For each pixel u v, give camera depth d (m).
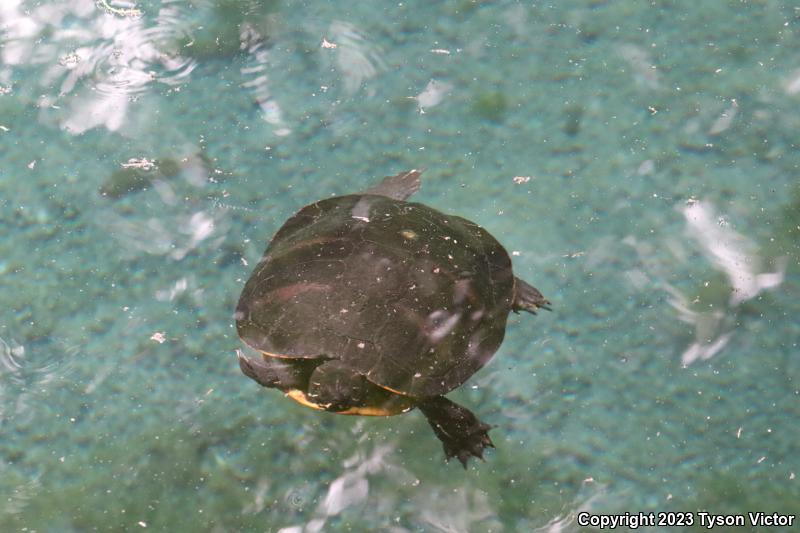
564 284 2.17
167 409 2.10
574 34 2.35
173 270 2.18
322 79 2.31
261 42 2.33
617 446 2.09
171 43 2.32
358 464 2.07
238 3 2.36
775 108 2.28
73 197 2.22
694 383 2.12
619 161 2.25
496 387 2.12
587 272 2.18
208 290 2.17
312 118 2.28
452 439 2.05
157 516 2.05
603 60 2.33
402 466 2.07
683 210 2.21
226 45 2.32
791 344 2.13
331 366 2.00
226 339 2.14
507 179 2.24
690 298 2.16
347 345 2.01
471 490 2.06
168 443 2.08
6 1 2.34
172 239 2.20
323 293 2.03
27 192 2.23
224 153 2.25
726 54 2.33
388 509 2.05
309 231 2.09
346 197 2.15
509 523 2.04
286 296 2.04
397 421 2.09
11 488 2.06
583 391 2.12
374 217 2.10
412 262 2.05
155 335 2.14
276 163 2.25
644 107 2.29
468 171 2.25
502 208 2.22
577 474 2.07
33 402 2.11
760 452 2.08
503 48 2.34
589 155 2.26
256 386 2.12
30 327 2.15
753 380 2.12
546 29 2.36
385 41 2.34
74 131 2.27
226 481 2.06
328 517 2.05
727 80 2.31
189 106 2.28
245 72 2.31
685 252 2.19
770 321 2.15
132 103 2.28
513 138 2.27
